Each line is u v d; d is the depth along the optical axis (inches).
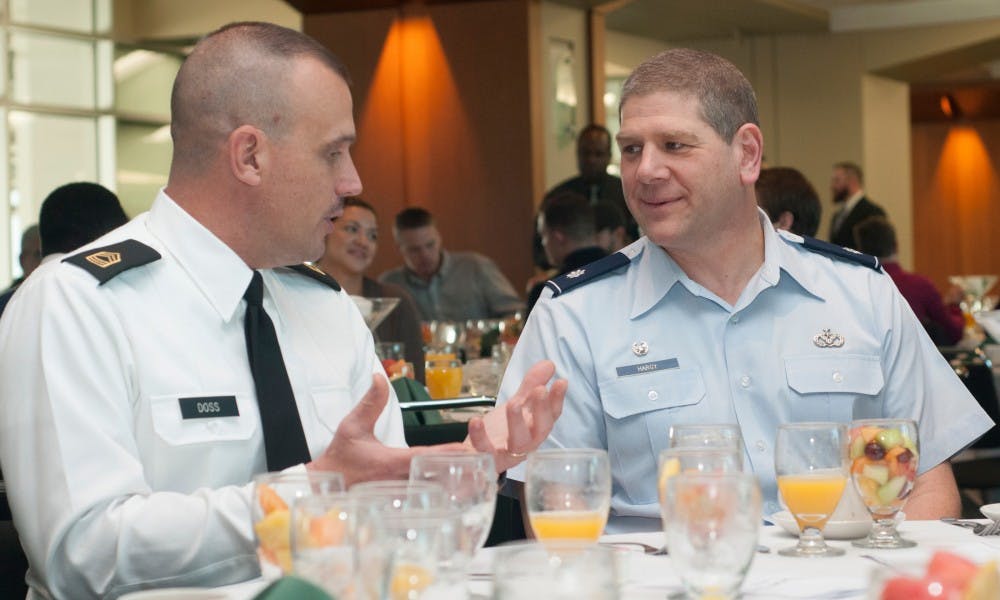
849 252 99.3
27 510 73.1
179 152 81.4
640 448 93.4
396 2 381.1
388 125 383.9
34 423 73.8
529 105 370.6
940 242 773.3
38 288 76.7
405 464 68.9
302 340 86.4
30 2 490.6
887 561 65.1
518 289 372.8
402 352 165.9
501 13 372.8
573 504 62.1
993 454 187.0
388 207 384.2
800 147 563.5
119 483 72.2
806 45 558.3
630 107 91.2
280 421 79.5
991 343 192.4
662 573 63.2
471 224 377.4
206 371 78.5
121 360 76.0
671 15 504.4
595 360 95.2
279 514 55.0
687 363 94.0
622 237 232.1
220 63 79.8
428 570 50.8
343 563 49.8
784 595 58.1
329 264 193.8
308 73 80.4
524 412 74.9
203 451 77.2
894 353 96.9
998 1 534.0
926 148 772.6
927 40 546.3
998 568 43.5
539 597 42.1
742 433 92.4
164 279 79.3
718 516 51.5
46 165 497.7
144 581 71.1
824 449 68.5
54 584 72.3
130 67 516.7
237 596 60.2
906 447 70.7
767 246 95.3
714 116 90.0
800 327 94.8
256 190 80.1
